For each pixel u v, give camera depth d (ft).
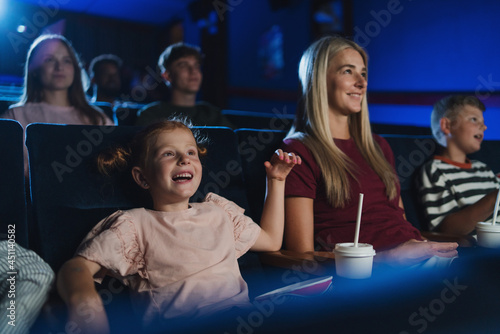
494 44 10.16
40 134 4.01
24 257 3.22
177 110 8.54
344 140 5.41
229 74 19.22
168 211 3.92
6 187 3.70
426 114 11.69
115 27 26.66
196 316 3.20
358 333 2.82
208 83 18.75
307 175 4.89
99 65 11.16
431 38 11.56
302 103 5.56
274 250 4.47
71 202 3.93
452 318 3.10
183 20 25.43
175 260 3.65
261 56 17.63
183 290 3.51
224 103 18.72
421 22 11.79
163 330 2.98
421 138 6.74
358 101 5.34
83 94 7.17
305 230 4.72
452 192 6.11
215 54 18.66
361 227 4.85
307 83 5.41
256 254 4.50
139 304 3.56
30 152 3.95
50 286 3.19
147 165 3.97
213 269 3.70
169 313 3.41
